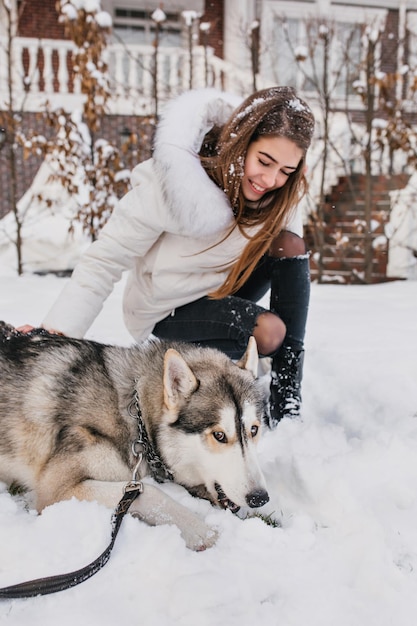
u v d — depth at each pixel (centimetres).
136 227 282
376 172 1102
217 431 221
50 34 1305
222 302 299
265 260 317
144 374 241
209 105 288
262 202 293
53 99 1124
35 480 228
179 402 228
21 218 940
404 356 407
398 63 1245
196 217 274
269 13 1370
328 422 312
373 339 458
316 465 235
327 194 1032
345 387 352
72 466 218
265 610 163
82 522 196
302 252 307
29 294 618
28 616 159
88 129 877
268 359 337
